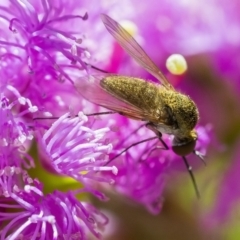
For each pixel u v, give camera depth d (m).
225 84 0.08
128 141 0.07
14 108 0.06
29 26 0.06
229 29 0.08
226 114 0.08
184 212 0.08
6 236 0.06
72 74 0.06
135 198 0.07
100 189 0.07
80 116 0.06
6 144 0.06
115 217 0.07
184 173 0.08
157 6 0.08
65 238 0.06
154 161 0.07
